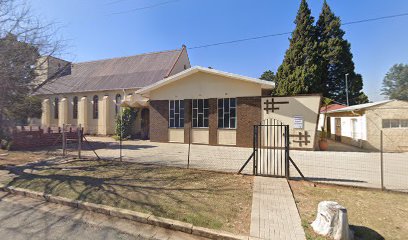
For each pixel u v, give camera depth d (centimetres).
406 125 1366
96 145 1484
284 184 622
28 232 381
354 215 436
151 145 1484
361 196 540
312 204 491
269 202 494
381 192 570
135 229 396
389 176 733
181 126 1552
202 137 1488
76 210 474
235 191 563
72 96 2511
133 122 1983
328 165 906
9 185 608
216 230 375
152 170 773
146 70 2362
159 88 1622
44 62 994
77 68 2830
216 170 786
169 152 1199
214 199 509
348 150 1338
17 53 870
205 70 1424
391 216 432
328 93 2952
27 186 596
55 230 389
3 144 1258
